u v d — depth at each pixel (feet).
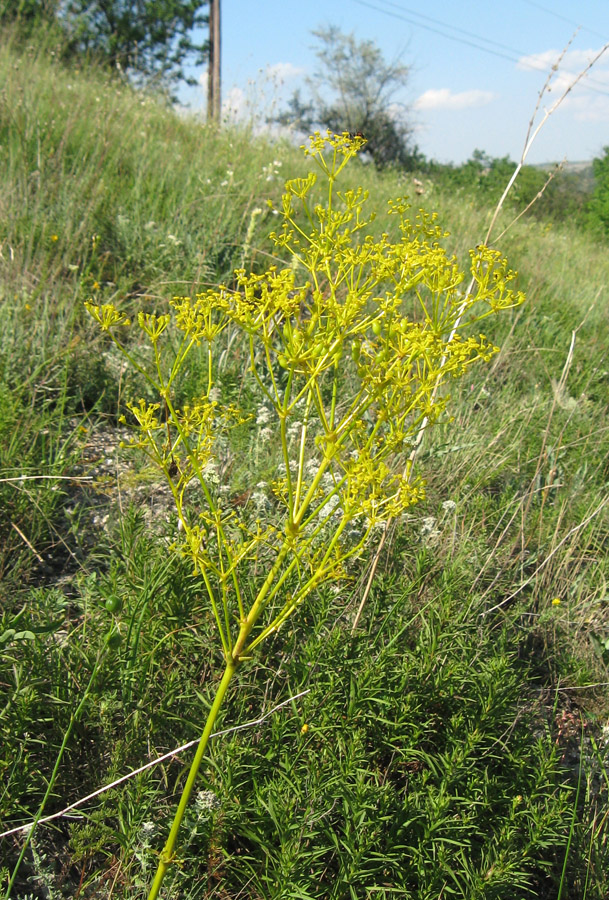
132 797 5.96
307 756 6.72
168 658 7.43
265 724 6.97
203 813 5.97
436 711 7.59
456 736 7.05
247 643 7.43
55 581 8.93
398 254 4.97
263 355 13.71
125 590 7.71
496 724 7.54
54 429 11.44
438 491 11.66
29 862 6.00
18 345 12.19
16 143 19.07
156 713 6.63
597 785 8.00
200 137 27.71
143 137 23.26
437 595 8.77
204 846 6.07
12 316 12.57
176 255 16.67
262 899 5.95
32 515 9.28
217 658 7.56
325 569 4.76
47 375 12.20
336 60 97.25
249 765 6.38
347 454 10.77
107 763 6.64
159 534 8.91
